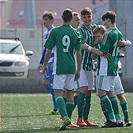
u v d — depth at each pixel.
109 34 21.75
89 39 22.89
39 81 49.69
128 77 50.03
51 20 28.53
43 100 39.72
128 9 56.69
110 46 21.80
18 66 49.66
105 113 22.39
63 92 22.19
